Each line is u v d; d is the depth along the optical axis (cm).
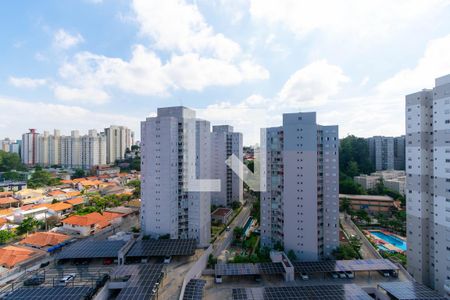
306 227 7125
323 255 7394
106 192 15188
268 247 7700
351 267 6475
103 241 7350
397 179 14450
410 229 6625
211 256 7256
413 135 6525
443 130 5734
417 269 6378
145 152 8025
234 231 9281
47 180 17925
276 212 7825
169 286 5594
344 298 5134
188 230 8212
